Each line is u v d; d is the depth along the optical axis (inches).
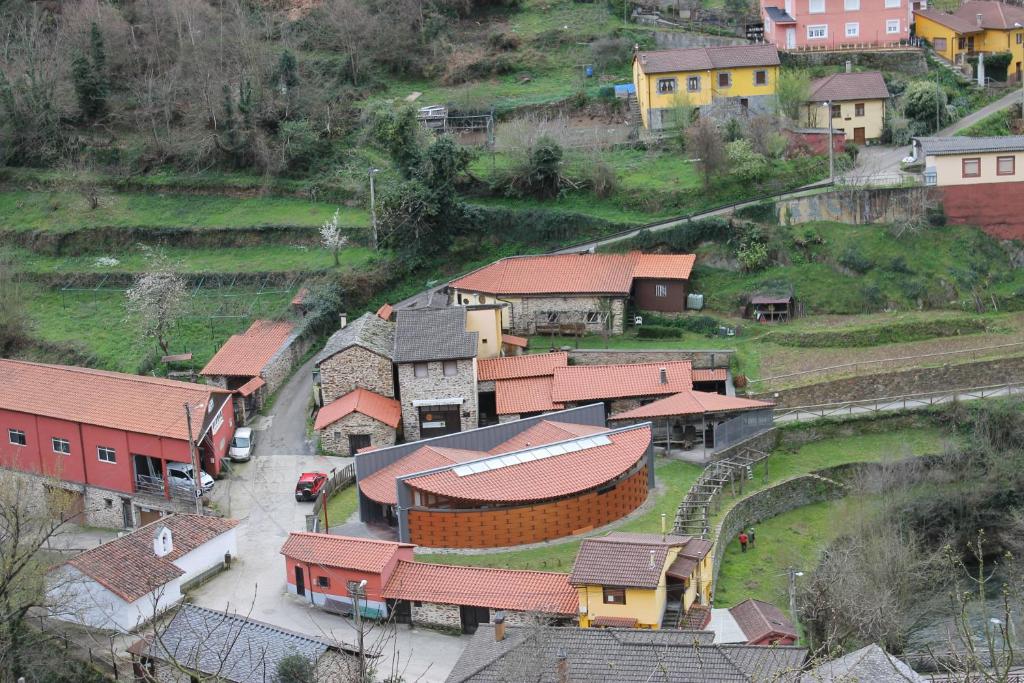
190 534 2731.3
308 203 4434.1
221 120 4672.7
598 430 3048.7
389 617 2123.5
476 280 3841.0
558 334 3777.1
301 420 3467.0
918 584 2657.5
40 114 4714.6
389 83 5157.5
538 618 2156.7
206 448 3174.2
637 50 4852.4
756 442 3255.4
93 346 3752.5
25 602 2222.0
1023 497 3085.6
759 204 3944.4
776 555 2891.2
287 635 2177.7
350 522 2957.7
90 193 4468.5
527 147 4227.4
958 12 4943.4
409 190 4025.6
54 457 3240.7
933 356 3508.9
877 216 3919.8
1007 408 3277.6
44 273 4138.8
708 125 4109.3
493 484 2802.7
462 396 3344.0
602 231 4057.6
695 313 3786.9
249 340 3673.7
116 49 5004.9
